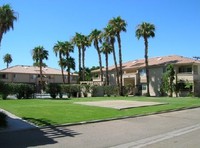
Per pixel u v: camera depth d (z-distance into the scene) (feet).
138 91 190.70
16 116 60.70
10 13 103.35
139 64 201.26
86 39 217.15
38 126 49.52
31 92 130.31
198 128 50.90
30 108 76.07
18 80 232.53
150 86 185.78
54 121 54.54
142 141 39.52
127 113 70.08
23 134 43.80
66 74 256.93
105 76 221.25
